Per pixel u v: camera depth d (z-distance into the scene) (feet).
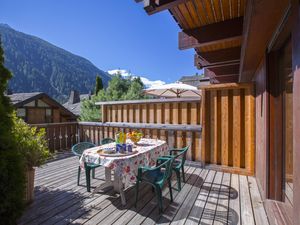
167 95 23.63
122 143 10.38
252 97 12.81
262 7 4.52
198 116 15.12
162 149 11.79
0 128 6.52
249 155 13.03
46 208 8.55
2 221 6.48
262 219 7.80
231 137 13.80
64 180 11.85
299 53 4.05
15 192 6.64
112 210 8.46
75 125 21.08
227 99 13.88
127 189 10.56
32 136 9.61
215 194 10.08
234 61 10.78
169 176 9.16
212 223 7.55
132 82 42.29
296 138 4.31
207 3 7.07
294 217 4.47
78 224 7.43
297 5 4.13
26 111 31.58
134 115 18.25
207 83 16.06
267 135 8.34
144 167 8.95
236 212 8.34
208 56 11.31
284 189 7.90
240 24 7.91
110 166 8.55
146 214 8.17
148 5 5.52
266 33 6.23
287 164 7.52
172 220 7.75
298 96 4.15
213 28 8.40
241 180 12.05
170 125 15.93
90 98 40.45
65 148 19.94
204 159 14.37
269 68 8.19
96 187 10.64
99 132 19.98
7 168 6.45
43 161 9.39
